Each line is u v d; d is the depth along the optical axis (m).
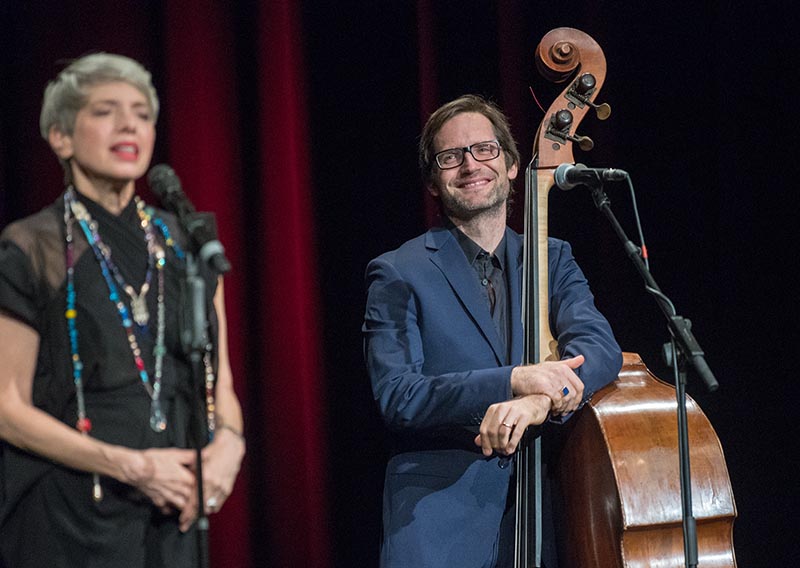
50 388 5.54
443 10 11.02
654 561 7.11
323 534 10.61
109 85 5.61
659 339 11.35
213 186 10.11
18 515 5.52
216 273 5.48
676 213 11.34
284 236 10.39
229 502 10.36
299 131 10.51
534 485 7.30
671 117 11.32
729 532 7.24
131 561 5.52
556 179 6.86
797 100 10.99
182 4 10.02
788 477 11.21
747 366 11.27
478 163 7.70
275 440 10.46
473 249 7.81
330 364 10.66
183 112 10.02
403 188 10.85
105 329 5.54
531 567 7.21
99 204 5.69
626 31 11.30
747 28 11.09
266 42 10.35
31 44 9.44
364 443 10.73
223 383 6.10
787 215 11.11
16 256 5.43
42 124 5.73
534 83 11.15
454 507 7.31
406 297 7.60
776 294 11.20
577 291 7.97
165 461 5.46
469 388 7.11
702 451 7.30
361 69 10.78
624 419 7.34
